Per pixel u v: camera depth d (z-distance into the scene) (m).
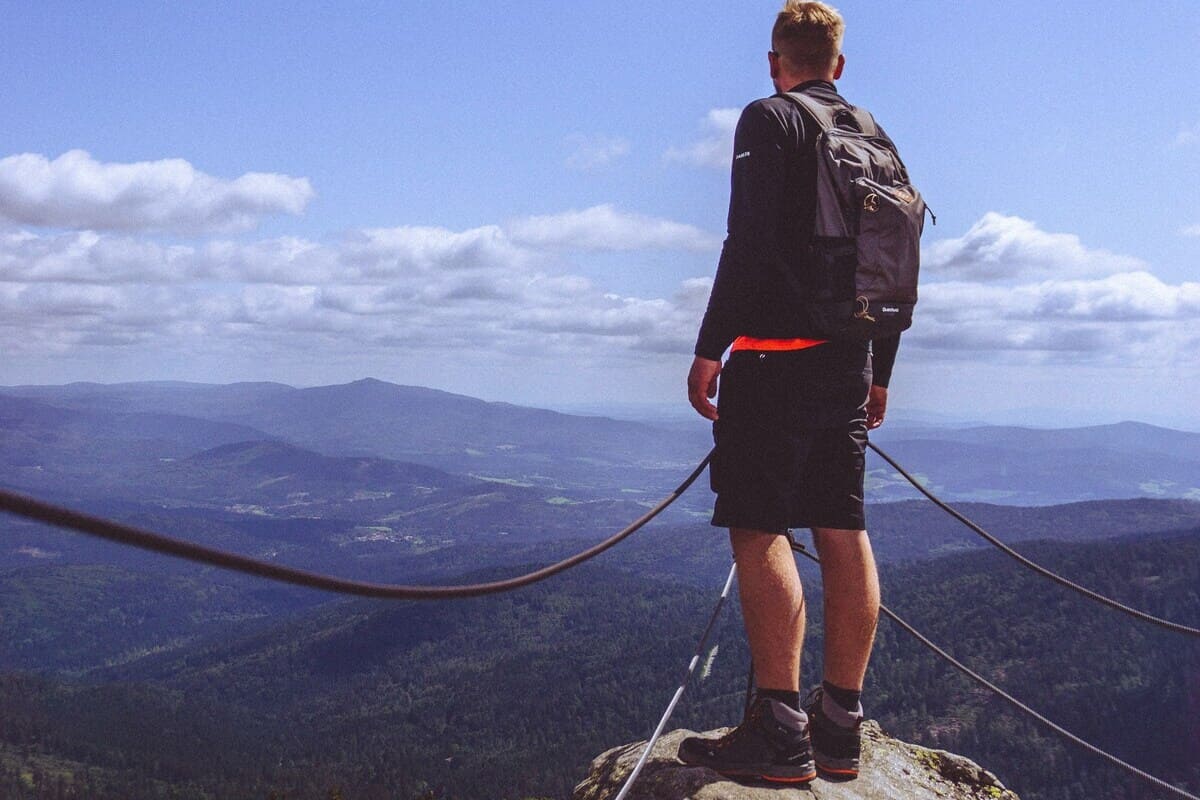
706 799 3.69
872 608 3.87
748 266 3.53
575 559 2.90
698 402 3.74
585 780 4.49
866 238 3.52
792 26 3.97
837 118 3.78
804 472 3.81
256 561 1.61
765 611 3.69
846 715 3.96
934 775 4.54
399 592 2.04
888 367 4.34
